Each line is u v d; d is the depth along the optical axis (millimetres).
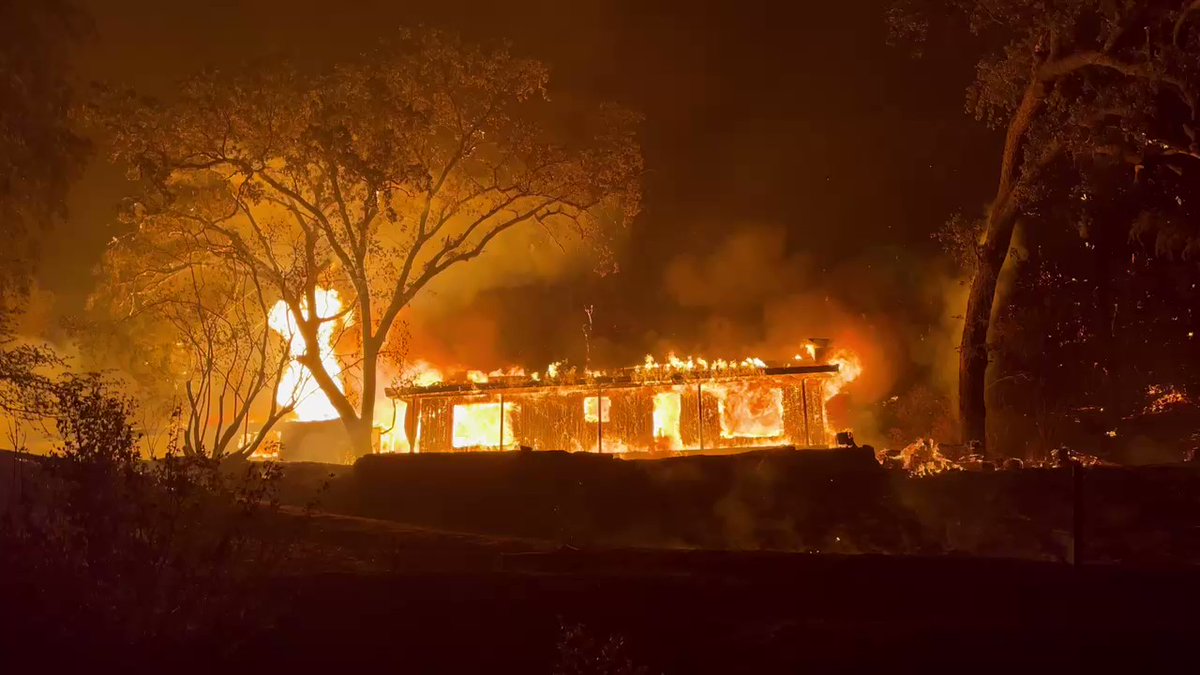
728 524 16391
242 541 9430
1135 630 7773
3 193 19422
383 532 13078
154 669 8141
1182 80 20188
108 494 9133
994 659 7480
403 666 8102
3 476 11031
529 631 8445
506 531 16906
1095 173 23125
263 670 8148
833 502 16656
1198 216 22984
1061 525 15000
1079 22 22141
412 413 25359
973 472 16875
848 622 8344
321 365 25000
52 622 8547
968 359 24016
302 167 25438
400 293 26469
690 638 8125
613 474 17359
